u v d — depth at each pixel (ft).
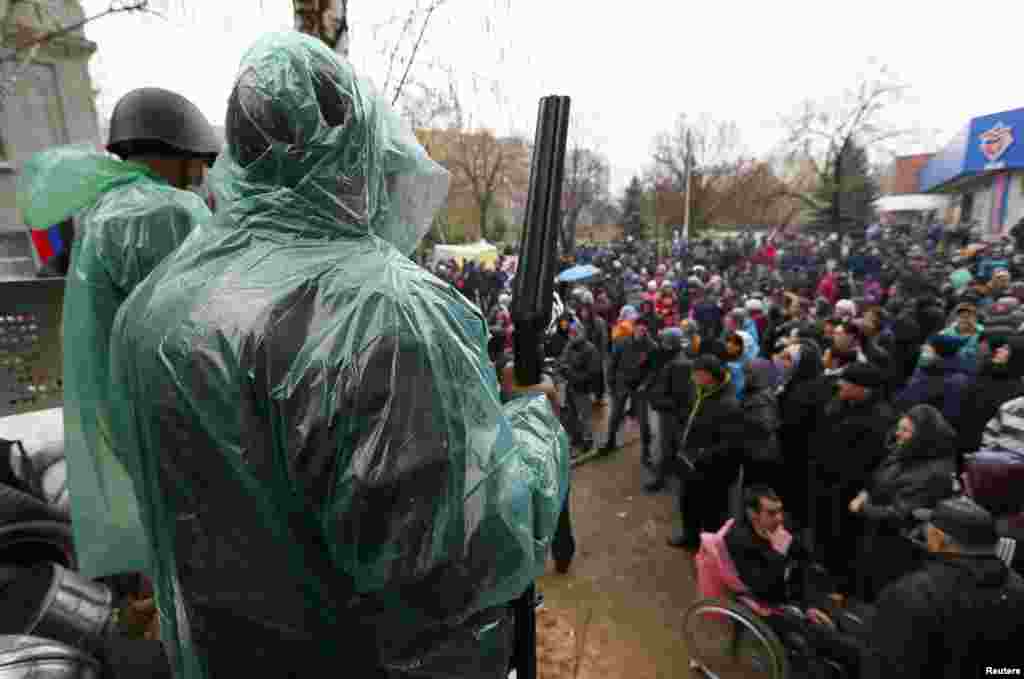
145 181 5.37
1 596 5.27
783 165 115.96
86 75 29.96
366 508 2.19
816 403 13.57
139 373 2.63
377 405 2.22
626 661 10.55
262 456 2.34
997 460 9.95
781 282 52.34
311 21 8.89
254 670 2.60
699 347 17.98
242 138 2.66
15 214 30.55
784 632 9.06
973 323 15.72
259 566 2.46
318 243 2.59
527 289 3.71
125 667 5.33
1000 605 5.88
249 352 2.31
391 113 3.30
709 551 9.87
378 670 2.49
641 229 142.72
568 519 13.46
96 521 5.01
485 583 2.47
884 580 10.00
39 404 7.76
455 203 99.19
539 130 3.67
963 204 93.91
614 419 20.59
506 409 3.61
